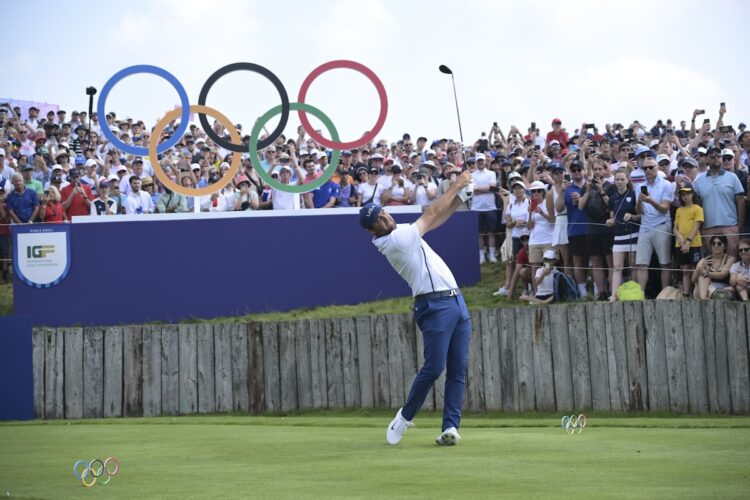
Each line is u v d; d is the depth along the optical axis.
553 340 16.41
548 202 18.97
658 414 15.49
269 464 8.20
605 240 18.12
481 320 16.98
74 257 21.27
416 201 22.31
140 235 21.33
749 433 10.29
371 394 17.91
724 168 17.33
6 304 22.22
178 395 18.66
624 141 21.98
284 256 21.55
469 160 22.67
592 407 16.11
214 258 21.42
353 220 21.72
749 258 16.11
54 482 7.33
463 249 21.59
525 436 10.29
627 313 15.85
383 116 21.77
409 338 17.64
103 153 26.50
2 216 23.12
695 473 6.95
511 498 6.01
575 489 6.31
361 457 8.54
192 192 21.41
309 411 18.20
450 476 7.10
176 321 21.28
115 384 18.81
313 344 18.25
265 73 21.45
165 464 8.39
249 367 18.50
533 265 19.34
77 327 20.19
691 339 15.45
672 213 17.84
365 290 21.64
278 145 24.14
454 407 9.51
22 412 18.75
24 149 26.72
